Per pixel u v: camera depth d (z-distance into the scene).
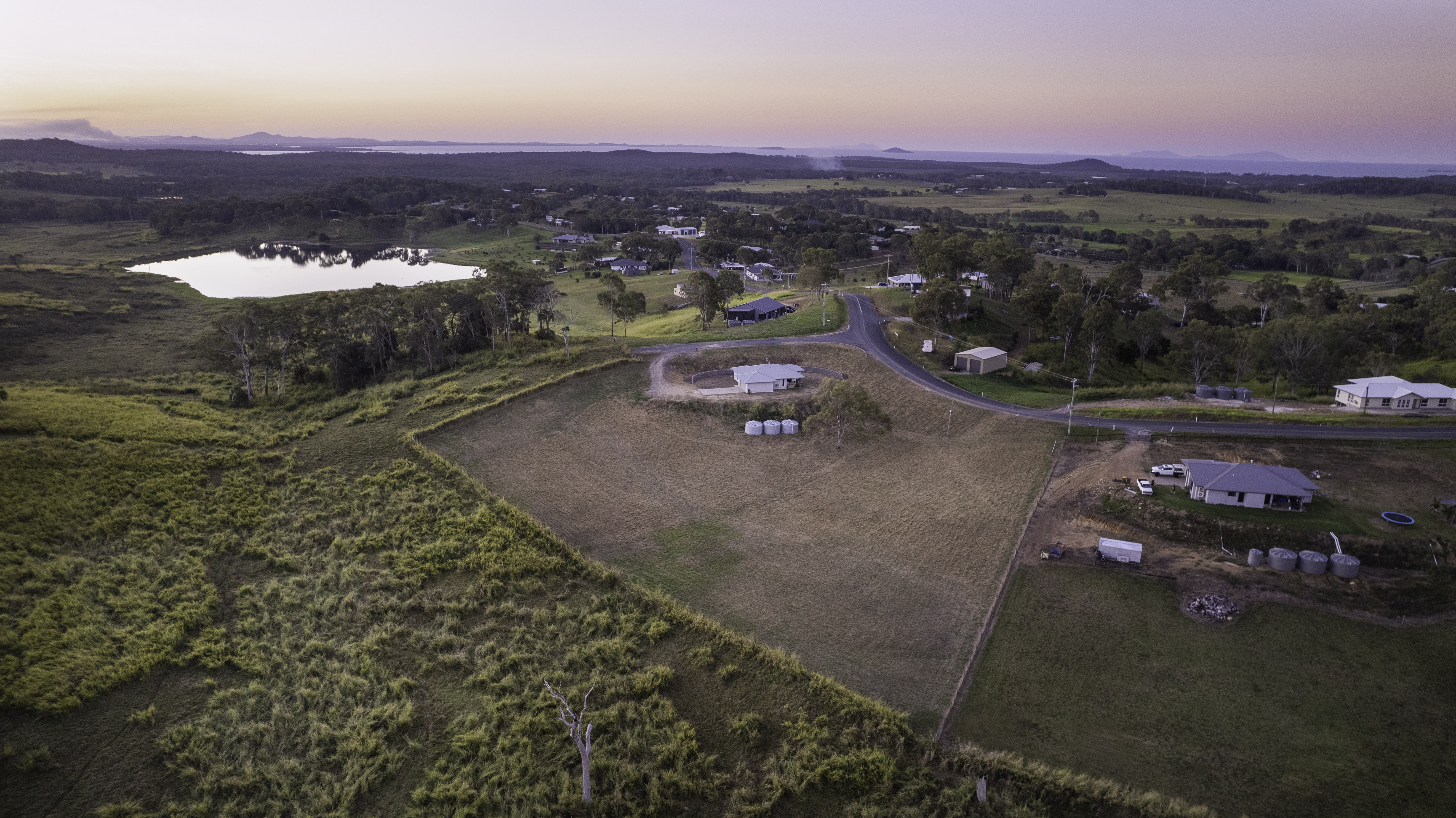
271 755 36.88
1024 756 38.72
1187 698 42.88
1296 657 45.91
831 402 79.50
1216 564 54.84
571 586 53.03
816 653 46.62
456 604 49.56
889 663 45.81
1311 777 37.56
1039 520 62.62
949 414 86.81
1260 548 55.94
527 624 48.41
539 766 36.94
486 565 54.59
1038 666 45.53
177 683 41.22
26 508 55.84
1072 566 55.81
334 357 102.44
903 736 39.19
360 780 35.31
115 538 55.03
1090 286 152.12
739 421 85.50
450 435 79.38
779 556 58.28
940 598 52.41
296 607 49.06
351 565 54.03
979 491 68.31
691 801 35.56
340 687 41.44
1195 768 38.12
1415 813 35.59
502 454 75.88
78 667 41.00
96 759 35.69
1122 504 62.31
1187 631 48.41
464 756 37.31
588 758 33.94
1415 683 43.69
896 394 93.19
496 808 34.66
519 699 41.22
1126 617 49.84
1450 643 46.47
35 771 34.75
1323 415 78.12
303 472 69.50
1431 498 60.09
